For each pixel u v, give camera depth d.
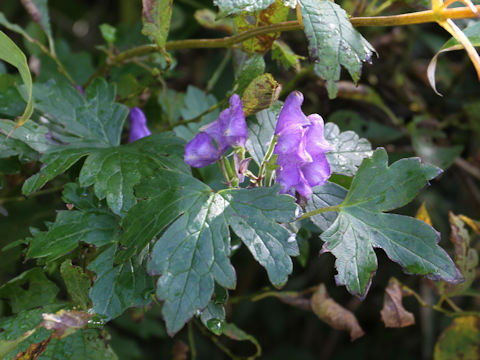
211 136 0.44
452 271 0.43
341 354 0.91
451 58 0.74
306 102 0.67
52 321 0.43
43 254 0.44
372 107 0.69
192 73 0.75
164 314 0.40
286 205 0.43
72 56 0.64
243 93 0.46
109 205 0.44
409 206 0.74
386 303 0.52
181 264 0.41
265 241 0.42
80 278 0.44
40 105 0.49
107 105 0.50
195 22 0.68
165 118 0.59
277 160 0.44
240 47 0.51
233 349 0.94
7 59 0.45
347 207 0.45
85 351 0.46
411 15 0.45
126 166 0.46
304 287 0.85
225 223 0.42
